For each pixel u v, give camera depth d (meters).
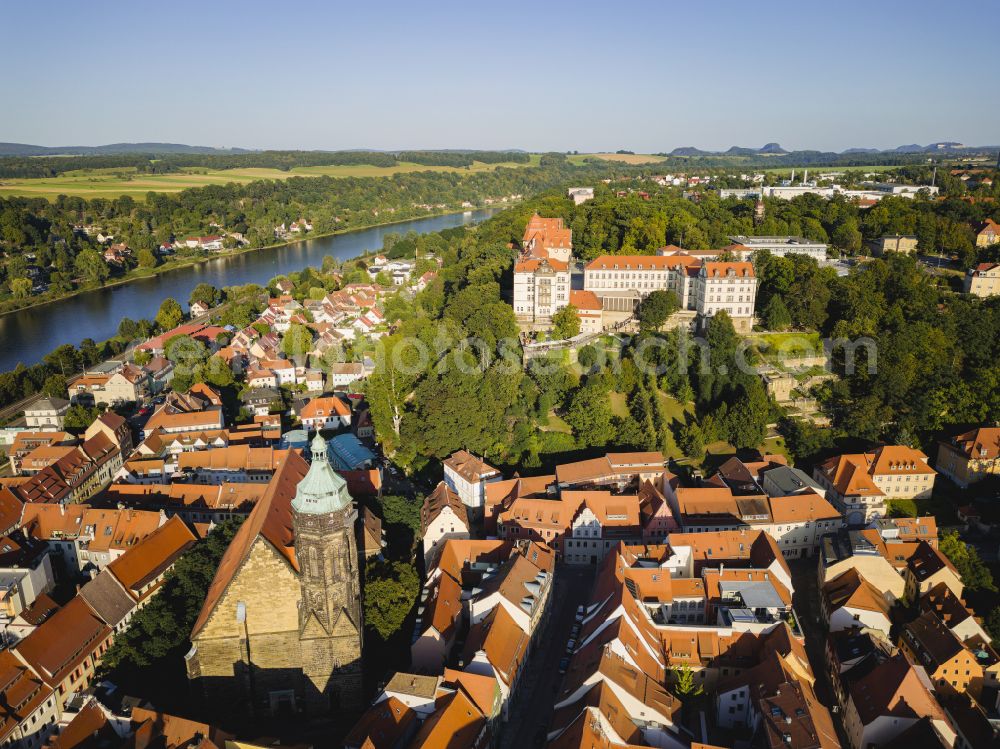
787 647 125.50
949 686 130.62
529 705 125.50
